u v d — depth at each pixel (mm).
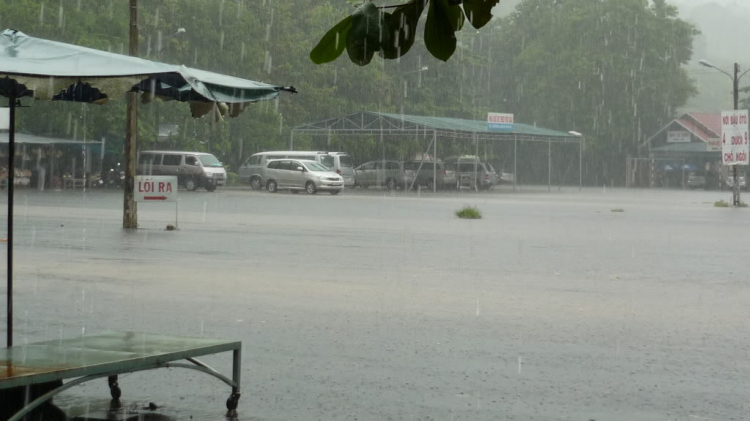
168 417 6793
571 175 91438
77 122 54250
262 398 7336
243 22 63438
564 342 9641
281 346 9367
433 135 60875
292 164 55656
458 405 7098
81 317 10938
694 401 7254
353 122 62531
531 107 94875
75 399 7348
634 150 90188
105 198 42188
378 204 42844
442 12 2986
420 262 17672
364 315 11312
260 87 7246
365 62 2881
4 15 50562
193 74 6840
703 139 86062
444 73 84250
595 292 13672
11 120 7809
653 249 21250
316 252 19344
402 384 7773
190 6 60938
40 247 19359
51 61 6688
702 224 31188
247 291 13344
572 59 91625
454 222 30406
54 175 55250
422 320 10977
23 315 11055
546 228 28219
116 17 56406
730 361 8758
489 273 15984
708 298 13148
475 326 10586
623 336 10031
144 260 17234
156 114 57312
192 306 11883
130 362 6109
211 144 63938
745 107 87000
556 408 7020
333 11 74938
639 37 91812
